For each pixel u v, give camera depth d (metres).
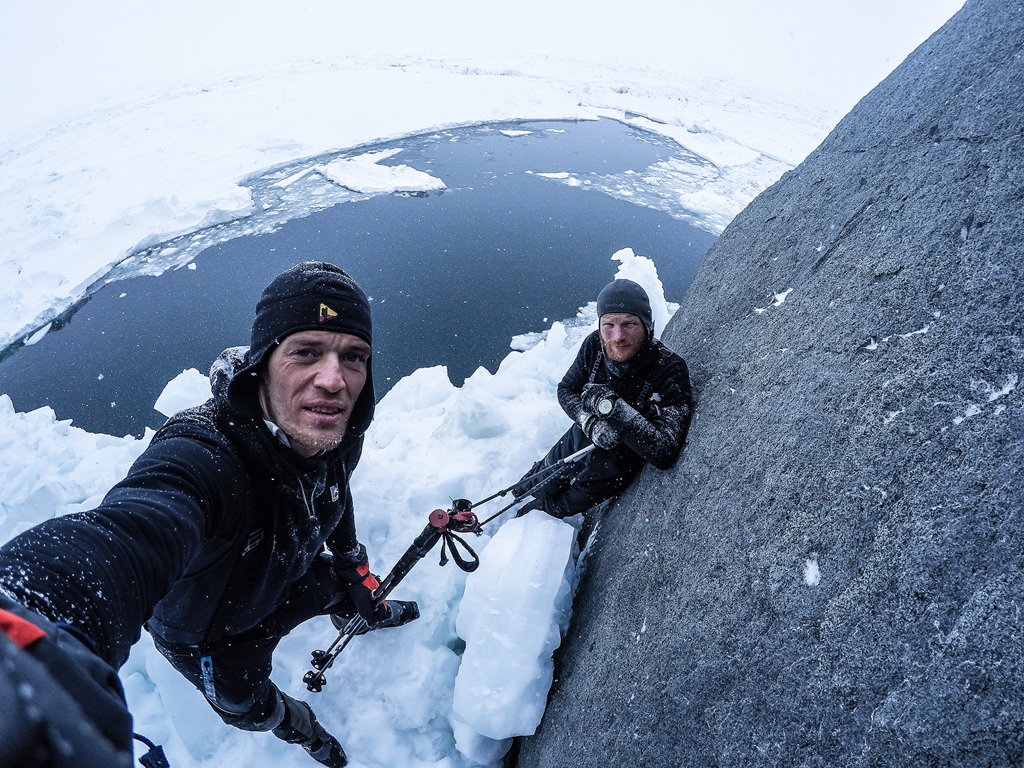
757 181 9.91
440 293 6.21
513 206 8.27
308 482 1.40
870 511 1.11
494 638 2.07
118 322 5.93
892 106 1.94
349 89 14.48
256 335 1.23
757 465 1.50
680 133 12.34
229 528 1.27
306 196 8.47
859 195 1.81
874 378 1.25
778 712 1.12
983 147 1.34
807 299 1.74
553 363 4.52
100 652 0.77
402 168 9.26
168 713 2.20
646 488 2.18
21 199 8.78
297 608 1.79
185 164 9.64
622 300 2.10
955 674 0.85
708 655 1.35
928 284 1.26
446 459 3.56
